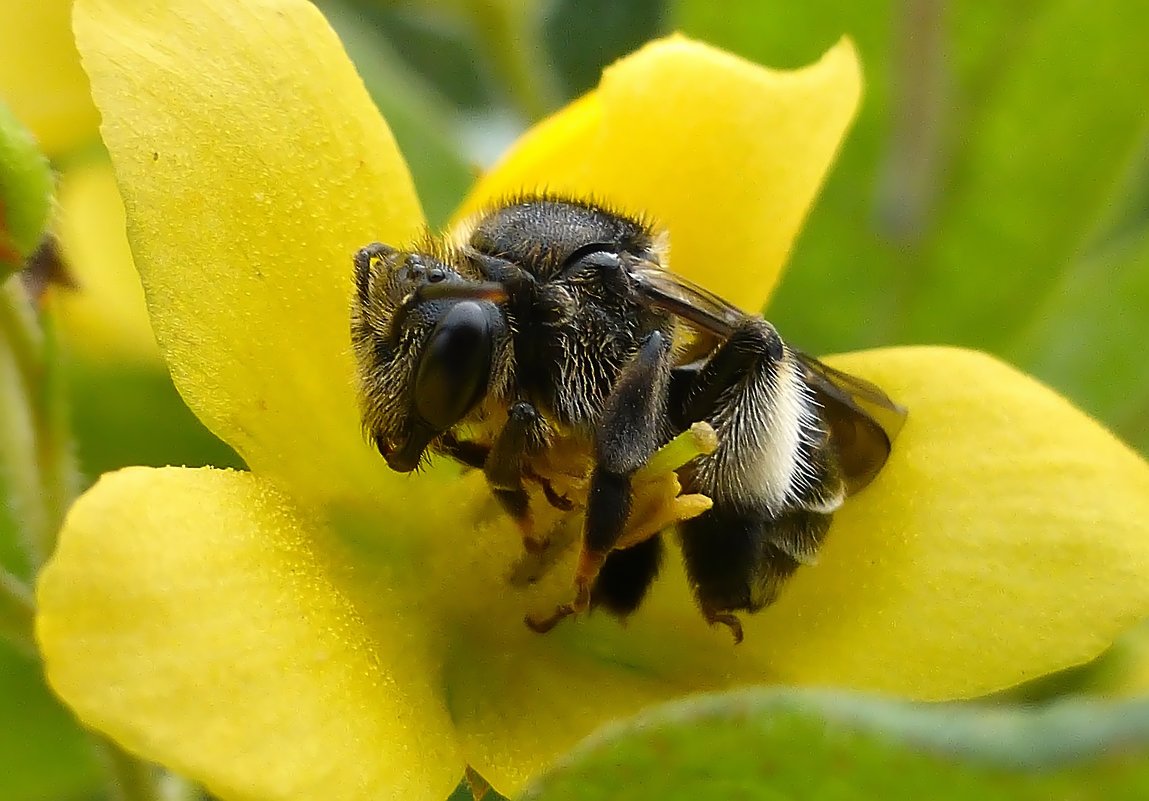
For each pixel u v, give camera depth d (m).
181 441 0.06
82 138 0.05
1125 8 0.06
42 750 0.05
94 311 0.05
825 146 0.05
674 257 0.05
